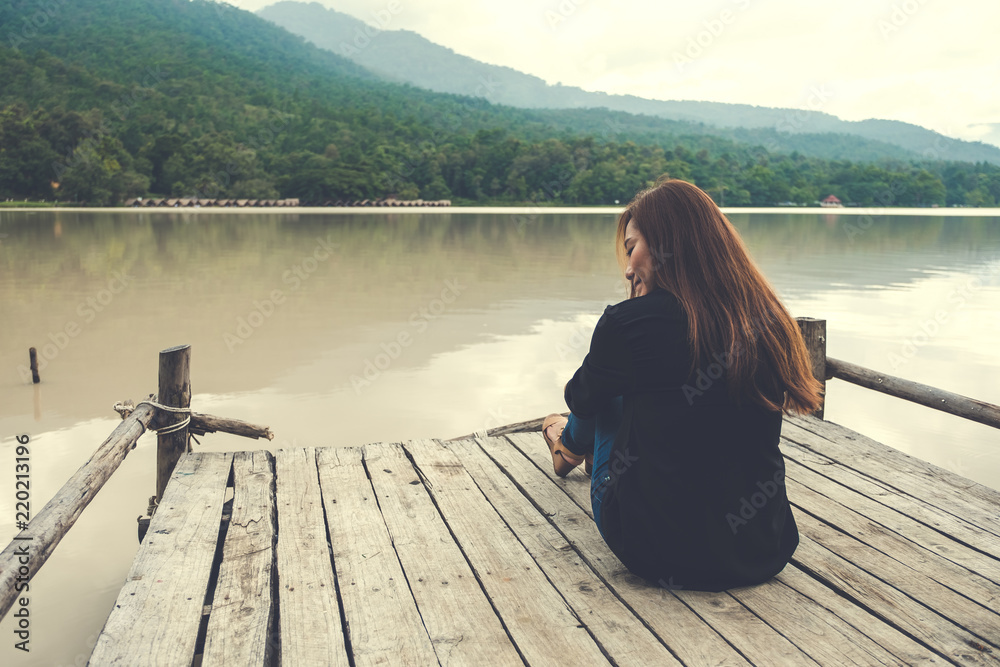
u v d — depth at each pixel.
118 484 4.89
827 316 11.51
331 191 86.62
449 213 67.31
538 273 17.30
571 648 2.07
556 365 8.30
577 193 97.12
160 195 82.38
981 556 2.67
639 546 2.20
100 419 6.24
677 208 2.12
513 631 2.16
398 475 3.52
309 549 2.71
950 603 2.32
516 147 100.81
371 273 17.06
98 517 4.42
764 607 2.28
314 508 3.11
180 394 3.93
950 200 116.38
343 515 3.04
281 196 87.38
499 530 2.89
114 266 18.23
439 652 2.06
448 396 7.05
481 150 100.50
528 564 2.59
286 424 6.20
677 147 106.19
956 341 9.66
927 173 108.69
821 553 2.68
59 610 3.46
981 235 36.38
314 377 7.67
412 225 41.56
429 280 15.79
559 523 2.93
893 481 3.46
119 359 8.43
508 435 4.16
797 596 2.36
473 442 4.03
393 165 92.38
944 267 19.36
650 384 2.09
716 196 100.06
